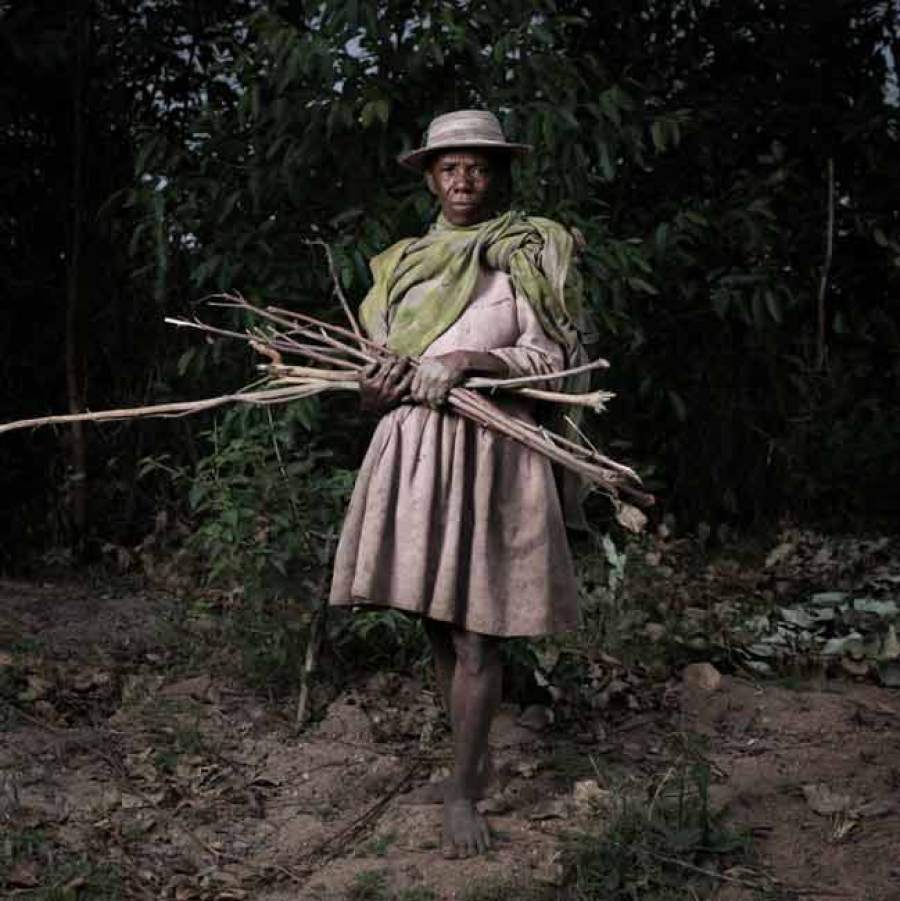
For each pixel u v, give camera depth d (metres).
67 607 5.40
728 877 3.47
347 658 4.81
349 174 5.54
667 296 6.54
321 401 5.93
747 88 6.71
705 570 6.13
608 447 6.48
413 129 5.55
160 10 6.26
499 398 3.61
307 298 5.67
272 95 5.68
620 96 5.51
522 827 3.76
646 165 6.39
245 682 4.67
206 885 3.44
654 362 6.63
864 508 6.68
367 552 3.55
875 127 6.59
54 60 5.97
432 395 3.52
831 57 6.80
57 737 4.17
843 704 4.57
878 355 6.91
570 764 4.12
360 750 4.22
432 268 3.69
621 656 4.90
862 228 6.67
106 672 4.70
